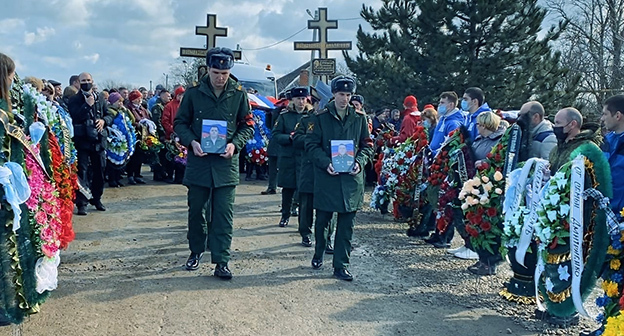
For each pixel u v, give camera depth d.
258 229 7.65
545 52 19.14
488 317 4.73
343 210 5.40
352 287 5.36
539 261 4.36
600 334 3.90
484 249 5.48
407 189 7.69
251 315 4.55
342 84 5.36
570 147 4.40
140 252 6.23
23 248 3.69
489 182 5.31
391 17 20.33
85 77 7.64
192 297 4.89
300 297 5.02
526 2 18.77
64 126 5.44
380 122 12.18
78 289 5.00
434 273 5.92
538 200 4.50
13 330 3.86
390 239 7.39
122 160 9.84
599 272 3.94
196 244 5.60
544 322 4.63
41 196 3.89
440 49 18.72
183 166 11.21
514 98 18.45
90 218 7.84
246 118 5.43
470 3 18.58
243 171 14.02
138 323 4.31
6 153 3.53
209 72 5.19
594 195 3.90
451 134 6.59
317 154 5.40
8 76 3.62
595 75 27.23
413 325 4.50
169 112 11.26
